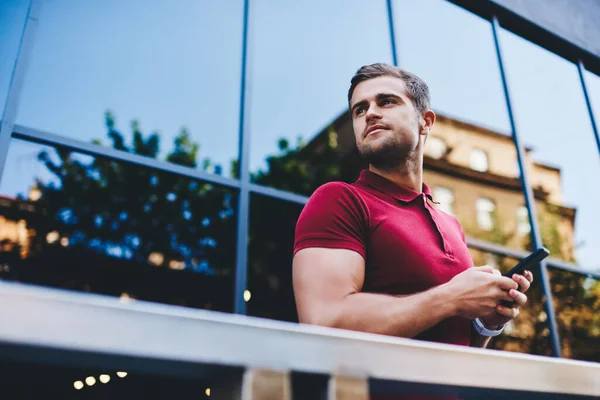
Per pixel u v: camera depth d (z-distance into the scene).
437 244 1.24
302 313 1.04
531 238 3.41
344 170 3.01
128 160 2.39
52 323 0.26
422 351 0.38
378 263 1.16
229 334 0.31
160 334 0.28
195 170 2.56
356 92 1.53
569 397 0.44
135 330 0.28
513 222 3.40
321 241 1.12
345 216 1.16
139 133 2.51
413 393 0.38
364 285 1.16
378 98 1.46
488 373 0.40
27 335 0.25
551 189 3.72
